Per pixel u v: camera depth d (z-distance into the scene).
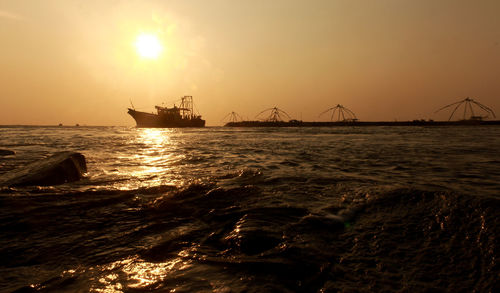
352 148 14.22
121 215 3.60
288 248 2.53
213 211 3.67
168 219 3.46
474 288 1.95
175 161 9.21
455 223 2.84
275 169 7.20
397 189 3.96
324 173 6.43
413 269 2.20
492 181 5.48
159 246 2.69
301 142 20.12
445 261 2.28
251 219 3.23
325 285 2.01
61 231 3.08
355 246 2.60
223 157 10.38
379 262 2.31
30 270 2.26
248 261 2.34
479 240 2.50
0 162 8.73
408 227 2.89
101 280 2.09
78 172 6.13
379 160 9.16
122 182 5.49
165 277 2.12
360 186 4.85
